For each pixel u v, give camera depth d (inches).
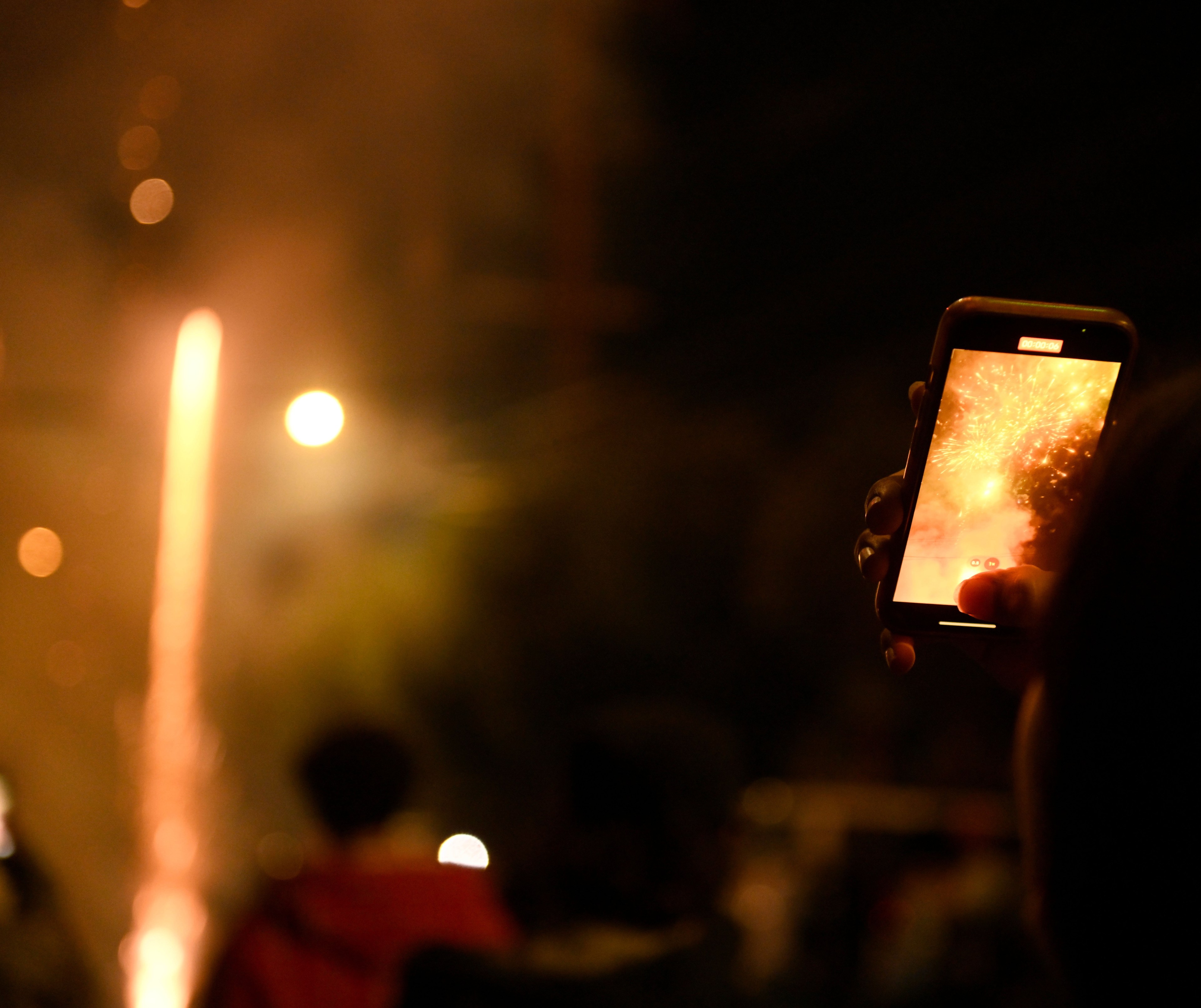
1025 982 201.6
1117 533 21.1
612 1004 70.4
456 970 72.2
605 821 75.9
